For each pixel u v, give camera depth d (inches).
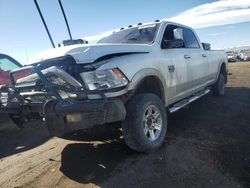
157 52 180.2
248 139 183.0
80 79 144.0
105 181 134.6
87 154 168.7
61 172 148.5
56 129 143.6
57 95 142.3
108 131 206.8
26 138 217.5
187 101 218.7
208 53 267.7
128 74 150.2
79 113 137.0
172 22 217.5
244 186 129.9
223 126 208.5
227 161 152.7
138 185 129.7
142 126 151.7
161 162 149.6
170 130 201.3
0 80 295.7
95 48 148.8
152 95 162.9
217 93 314.3
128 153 163.0
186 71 211.2
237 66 820.0
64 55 144.5
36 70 144.2
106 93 143.0
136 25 218.4
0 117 199.0
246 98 301.9
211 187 128.2
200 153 161.2
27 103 165.0
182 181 132.6
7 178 149.3
